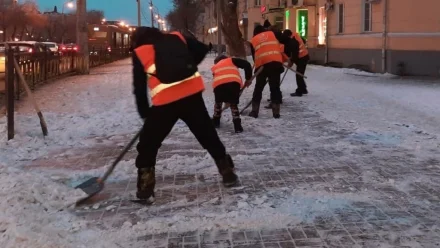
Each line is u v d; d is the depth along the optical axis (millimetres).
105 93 13828
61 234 4098
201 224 4305
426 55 17609
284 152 6695
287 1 31016
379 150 6730
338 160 6254
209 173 5777
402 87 14289
